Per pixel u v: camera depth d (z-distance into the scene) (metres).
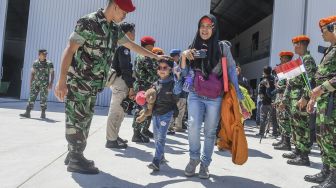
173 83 4.11
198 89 3.82
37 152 4.60
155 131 4.13
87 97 3.63
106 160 4.42
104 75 3.69
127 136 6.56
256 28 21.00
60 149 4.85
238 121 3.79
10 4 17.88
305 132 5.03
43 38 15.51
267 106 8.08
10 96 17.81
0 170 3.68
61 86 3.50
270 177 4.23
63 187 3.24
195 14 15.80
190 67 3.95
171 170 4.16
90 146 5.28
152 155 4.88
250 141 7.37
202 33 3.83
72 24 15.62
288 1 14.46
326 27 3.88
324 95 3.69
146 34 15.62
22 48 18.53
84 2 15.66
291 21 14.43
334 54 3.73
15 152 4.54
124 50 5.02
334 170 3.63
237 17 22.33
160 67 4.14
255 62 20.67
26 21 18.28
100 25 3.50
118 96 5.13
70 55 3.47
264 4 17.70
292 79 5.13
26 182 3.31
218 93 3.81
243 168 4.59
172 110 4.08
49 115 9.52
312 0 14.19
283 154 5.57
